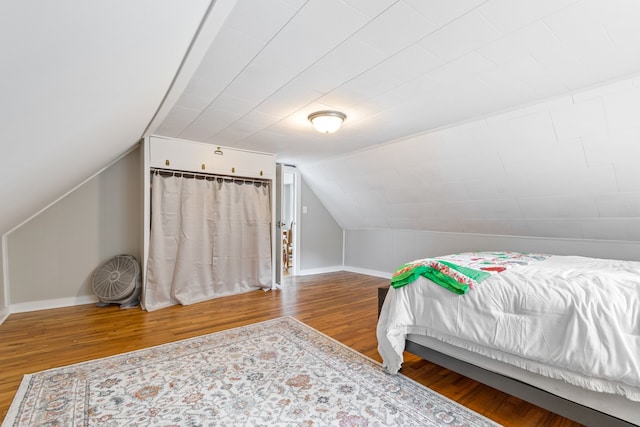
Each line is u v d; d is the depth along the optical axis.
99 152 2.36
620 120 2.10
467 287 1.69
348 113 2.59
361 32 1.49
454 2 1.27
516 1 1.26
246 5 1.28
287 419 1.49
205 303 3.47
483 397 1.71
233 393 1.70
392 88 2.12
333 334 2.58
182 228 3.44
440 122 2.79
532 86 2.07
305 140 3.44
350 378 1.88
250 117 2.70
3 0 0.44
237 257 3.94
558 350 1.34
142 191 3.31
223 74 1.91
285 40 1.55
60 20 0.59
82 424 1.43
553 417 1.53
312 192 5.34
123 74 1.19
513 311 1.53
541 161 2.65
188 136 3.31
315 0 1.25
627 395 1.18
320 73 1.91
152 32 1.03
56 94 0.89
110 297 3.18
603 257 2.98
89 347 2.26
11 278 2.98
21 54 0.60
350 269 5.67
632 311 1.26
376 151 3.68
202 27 1.36
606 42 1.56
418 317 1.88
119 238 3.53
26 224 3.05
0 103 0.71
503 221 3.47
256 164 4.03
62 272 3.24
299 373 1.92
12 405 1.56
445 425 1.46
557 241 3.28
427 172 3.47
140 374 1.89
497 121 2.58
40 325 2.70
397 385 1.81
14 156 1.11
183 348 2.26
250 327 2.71
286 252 5.88
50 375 1.86
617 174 2.40
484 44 1.59
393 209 4.44
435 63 1.79
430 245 4.43
